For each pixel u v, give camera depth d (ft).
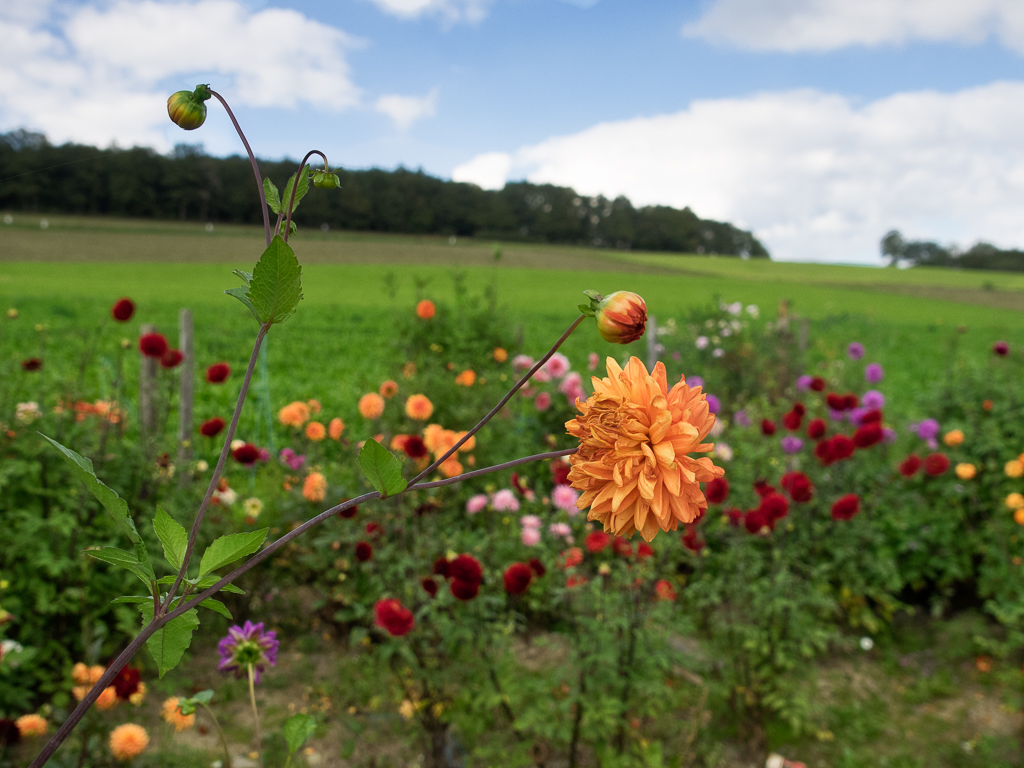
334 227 245.65
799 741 9.99
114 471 11.44
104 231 182.91
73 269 123.95
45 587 9.53
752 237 322.96
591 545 8.90
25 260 134.92
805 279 194.59
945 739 10.16
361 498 2.80
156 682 9.48
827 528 13.21
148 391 13.58
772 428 12.53
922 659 12.16
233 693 9.99
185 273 126.82
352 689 10.27
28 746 8.18
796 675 10.93
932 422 14.94
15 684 9.09
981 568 12.94
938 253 313.53
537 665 10.96
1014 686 11.32
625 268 201.98
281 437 22.04
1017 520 12.33
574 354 41.75
